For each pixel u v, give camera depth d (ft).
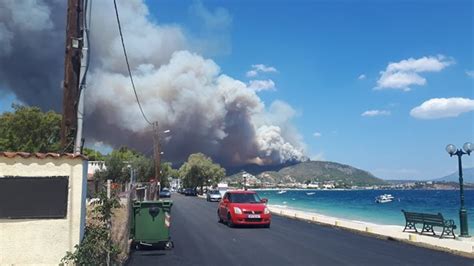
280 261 39.01
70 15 32.83
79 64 32.86
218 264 37.37
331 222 81.05
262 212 69.82
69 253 28.35
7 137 197.77
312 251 45.11
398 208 208.95
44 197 29.78
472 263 38.50
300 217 94.43
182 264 37.29
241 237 57.11
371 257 41.52
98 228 30.68
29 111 201.77
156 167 226.17
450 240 54.90
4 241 29.14
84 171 31.19
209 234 60.39
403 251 45.57
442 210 200.85
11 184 29.50
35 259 29.27
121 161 217.56
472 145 61.62
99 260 29.22
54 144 204.54
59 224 29.73
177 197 262.47
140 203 45.68
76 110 32.27
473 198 417.69
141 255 42.11
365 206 229.04
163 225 45.65
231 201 72.95
